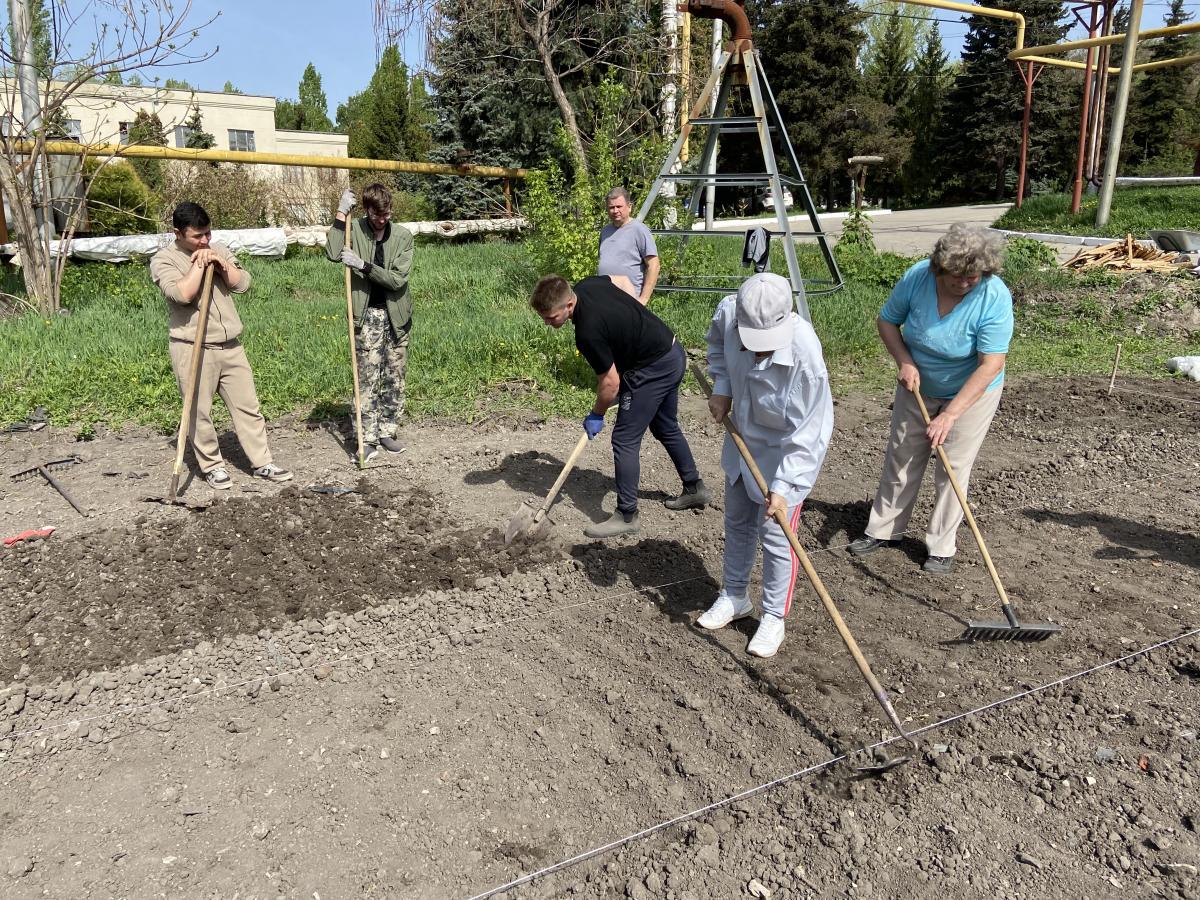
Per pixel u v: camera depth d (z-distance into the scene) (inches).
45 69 404.5
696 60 888.9
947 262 154.3
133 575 175.3
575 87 742.5
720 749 128.6
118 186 580.1
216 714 137.1
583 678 146.3
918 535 202.2
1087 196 770.8
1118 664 148.7
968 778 122.6
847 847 110.7
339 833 113.4
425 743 130.7
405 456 247.4
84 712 136.8
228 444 257.4
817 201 1876.2
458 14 533.3
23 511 207.9
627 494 195.6
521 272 494.6
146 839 112.3
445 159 846.5
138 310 407.5
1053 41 1622.8
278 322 380.2
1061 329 422.9
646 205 398.6
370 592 171.3
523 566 182.7
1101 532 202.1
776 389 133.3
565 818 116.6
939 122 1812.3
